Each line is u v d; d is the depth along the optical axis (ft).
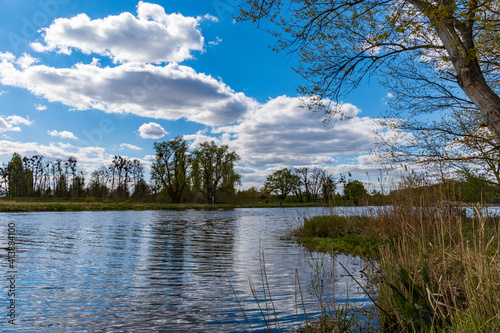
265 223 67.10
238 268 22.33
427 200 22.30
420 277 11.89
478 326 7.50
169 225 61.05
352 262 23.58
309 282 18.06
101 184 194.39
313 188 229.25
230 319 12.44
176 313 13.15
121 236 42.37
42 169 219.61
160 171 175.73
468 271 9.37
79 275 20.24
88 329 11.46
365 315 12.52
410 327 9.77
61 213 92.43
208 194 193.47
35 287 17.38
